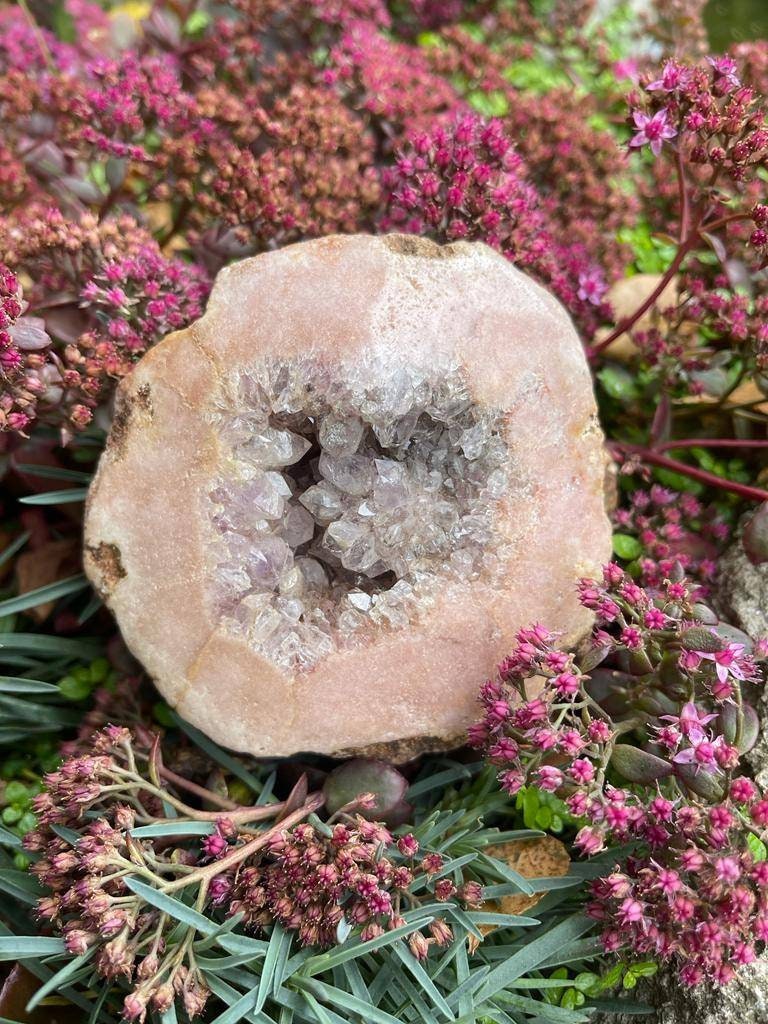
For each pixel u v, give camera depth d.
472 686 0.17
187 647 0.17
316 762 0.19
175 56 0.27
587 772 0.15
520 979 0.17
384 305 0.16
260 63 0.27
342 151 0.24
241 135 0.23
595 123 0.29
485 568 0.17
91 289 0.19
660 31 0.28
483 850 0.18
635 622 0.17
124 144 0.23
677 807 0.15
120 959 0.14
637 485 0.23
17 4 0.33
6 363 0.18
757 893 0.14
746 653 0.17
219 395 0.16
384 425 0.17
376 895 0.15
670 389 0.23
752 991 0.16
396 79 0.24
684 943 0.14
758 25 0.34
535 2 0.31
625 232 0.27
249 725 0.17
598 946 0.17
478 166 0.20
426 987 0.15
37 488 0.21
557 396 0.17
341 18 0.26
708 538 0.22
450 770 0.18
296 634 0.17
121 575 0.17
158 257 0.20
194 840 0.18
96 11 0.31
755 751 0.18
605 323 0.23
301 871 0.16
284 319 0.16
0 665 0.21
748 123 0.19
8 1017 0.16
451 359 0.16
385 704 0.17
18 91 0.24
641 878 0.15
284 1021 0.15
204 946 0.15
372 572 0.18
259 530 0.17
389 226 0.22
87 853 0.15
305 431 0.18
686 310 0.22
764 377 0.20
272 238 0.22
